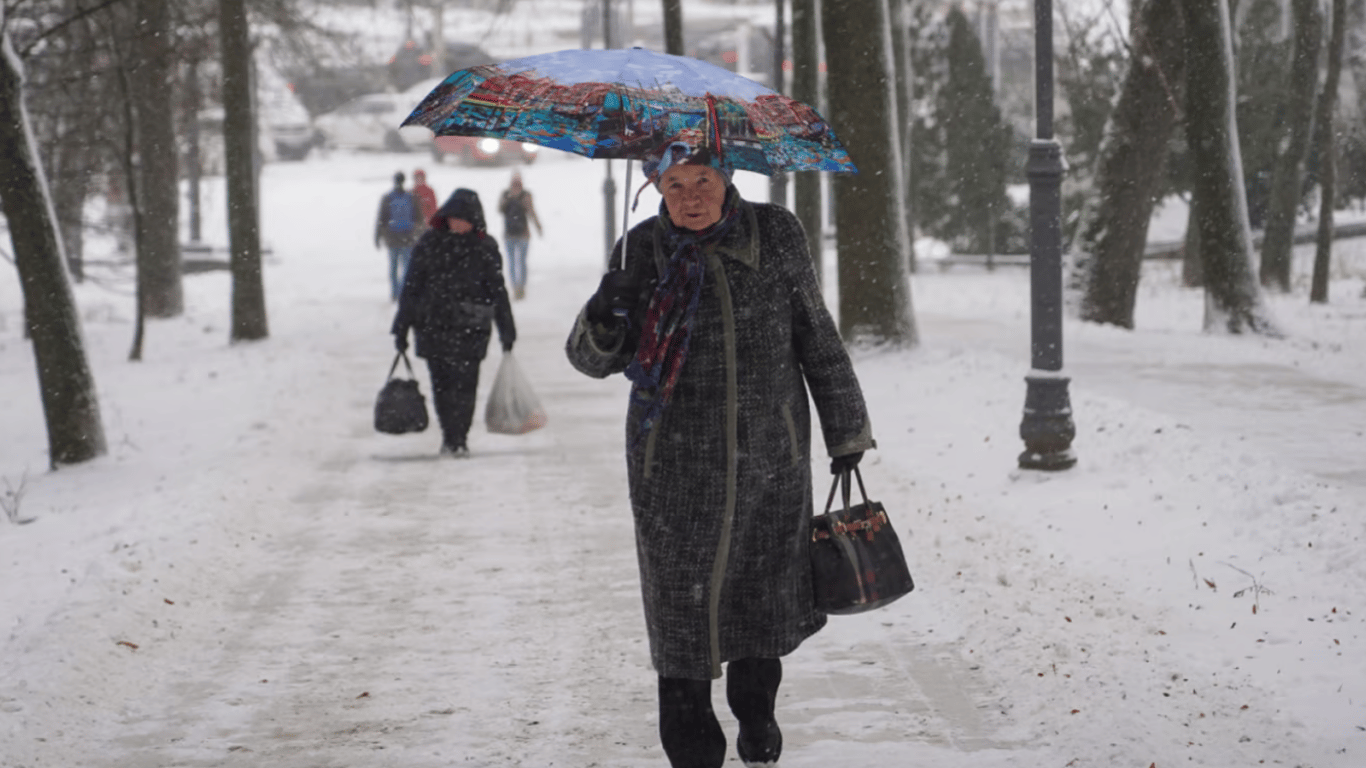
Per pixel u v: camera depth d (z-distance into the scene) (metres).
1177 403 25.70
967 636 12.73
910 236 68.50
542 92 8.71
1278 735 9.87
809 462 9.01
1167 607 13.12
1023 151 71.88
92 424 23.39
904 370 30.86
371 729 10.80
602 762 10.06
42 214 22.95
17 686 11.22
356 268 74.81
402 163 111.69
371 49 94.06
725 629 8.86
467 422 23.23
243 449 23.28
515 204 57.34
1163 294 57.56
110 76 40.69
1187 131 39.50
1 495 20.75
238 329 43.16
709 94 8.81
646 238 8.80
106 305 58.53
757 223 8.75
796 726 10.69
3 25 22.22
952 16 69.81
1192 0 38.53
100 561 15.14
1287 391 27.27
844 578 9.00
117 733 10.74
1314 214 74.62
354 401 29.97
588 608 14.20
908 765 9.77
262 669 12.33
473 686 11.80
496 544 17.08
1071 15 58.69
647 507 8.74
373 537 17.53
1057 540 15.89
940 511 17.59
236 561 16.25
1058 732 10.23
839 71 32.62
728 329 8.55
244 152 42.81
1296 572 13.95
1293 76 54.34
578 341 8.70
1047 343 19.38
